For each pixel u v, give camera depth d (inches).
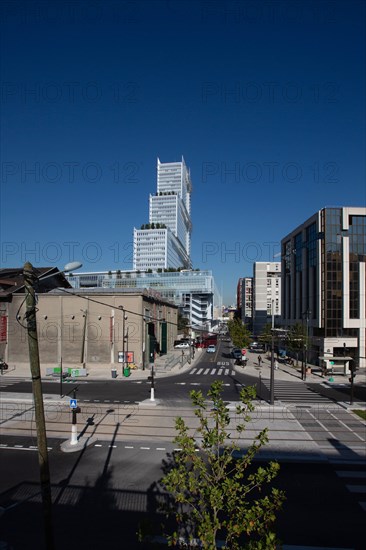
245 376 1722.4
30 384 1469.0
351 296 2064.5
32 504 512.4
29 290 312.5
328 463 671.1
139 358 1846.7
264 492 551.5
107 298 1865.2
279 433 838.5
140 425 885.8
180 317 4384.8
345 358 1728.6
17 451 725.3
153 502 516.4
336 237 2101.4
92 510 494.3
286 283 2824.8
